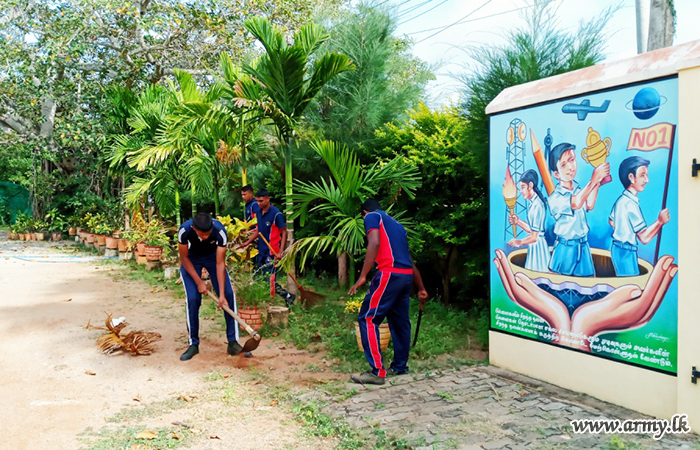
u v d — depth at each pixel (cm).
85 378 454
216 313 684
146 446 324
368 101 768
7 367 480
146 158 874
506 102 448
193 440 334
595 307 384
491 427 338
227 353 525
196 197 1092
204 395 416
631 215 360
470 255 655
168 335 587
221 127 748
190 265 511
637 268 357
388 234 444
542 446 310
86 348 531
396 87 824
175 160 1052
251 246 786
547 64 546
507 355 460
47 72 1430
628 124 361
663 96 341
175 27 1430
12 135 1631
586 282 390
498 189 462
